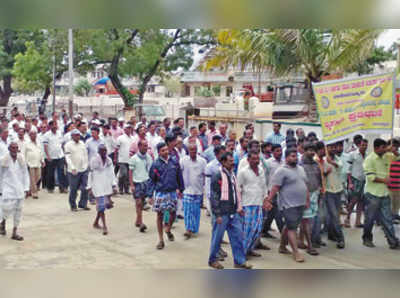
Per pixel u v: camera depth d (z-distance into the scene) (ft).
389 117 23.16
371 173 22.95
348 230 26.78
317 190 22.35
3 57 92.12
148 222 28.55
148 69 78.54
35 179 35.63
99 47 68.90
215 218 19.45
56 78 83.41
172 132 30.53
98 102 124.06
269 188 23.39
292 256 21.67
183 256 21.70
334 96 23.62
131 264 20.30
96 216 29.55
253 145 20.92
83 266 19.89
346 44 40.47
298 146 26.91
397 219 28.27
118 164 37.09
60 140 37.68
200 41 77.41
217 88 140.67
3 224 25.20
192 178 24.48
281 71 43.98
